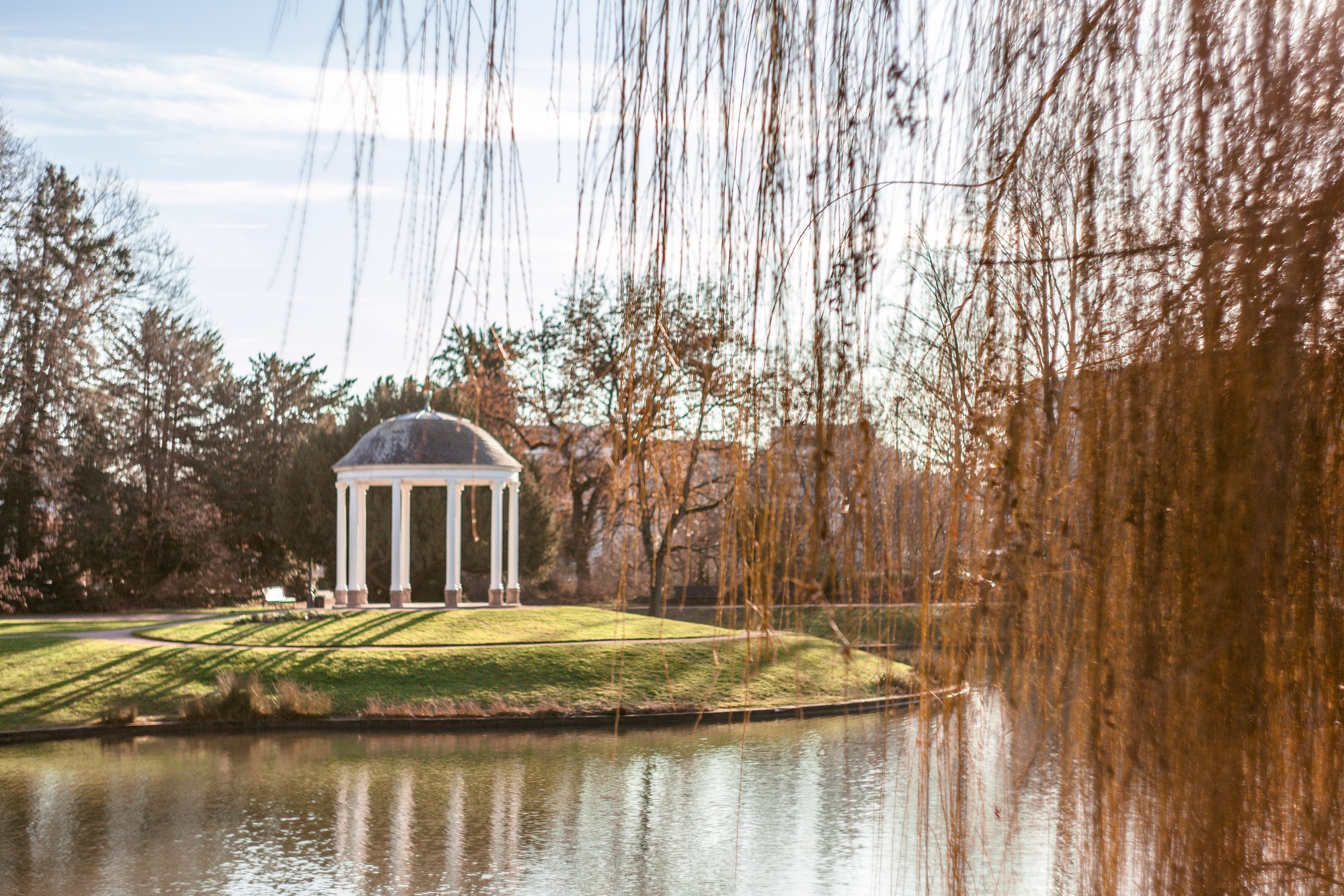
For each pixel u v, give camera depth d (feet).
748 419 7.63
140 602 147.84
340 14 5.38
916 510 7.68
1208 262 6.97
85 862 45.50
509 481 117.80
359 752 69.67
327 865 45.24
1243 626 7.09
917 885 8.20
